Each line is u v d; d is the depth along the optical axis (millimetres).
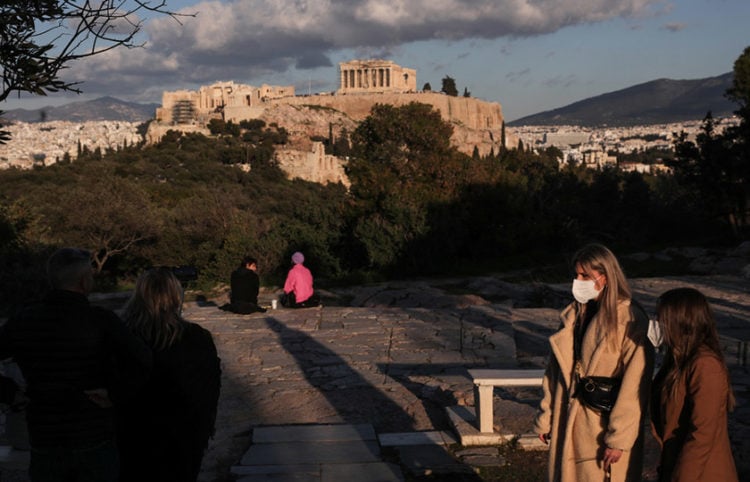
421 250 32469
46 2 4695
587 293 4141
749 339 12219
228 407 8508
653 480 5949
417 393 9047
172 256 38938
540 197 48375
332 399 8773
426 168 41000
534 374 7203
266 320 14594
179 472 4527
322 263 32531
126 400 4062
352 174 37438
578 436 4168
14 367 8273
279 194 93375
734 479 3615
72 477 3857
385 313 15430
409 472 6285
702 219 51688
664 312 3779
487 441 6895
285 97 199000
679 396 3709
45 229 37750
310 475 6152
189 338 4625
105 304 26219
